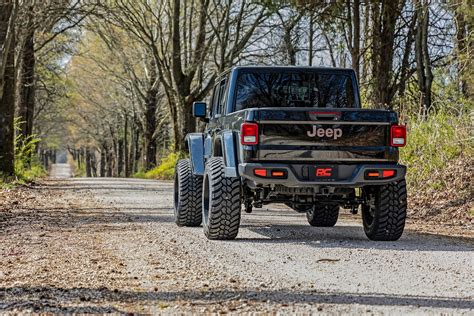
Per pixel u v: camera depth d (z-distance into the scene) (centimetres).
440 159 1919
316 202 1102
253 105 1166
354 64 2595
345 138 1019
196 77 5047
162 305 628
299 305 625
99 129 8512
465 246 1031
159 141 7250
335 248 994
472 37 2209
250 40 4212
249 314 594
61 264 867
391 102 2661
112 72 5722
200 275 783
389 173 1025
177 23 4172
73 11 3634
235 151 1047
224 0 4231
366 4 2566
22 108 3891
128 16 4156
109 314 598
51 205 1792
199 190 1258
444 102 2328
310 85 1177
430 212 1611
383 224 1071
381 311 604
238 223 1067
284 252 954
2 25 2548
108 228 1260
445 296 666
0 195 2073
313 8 2664
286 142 1009
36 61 4162
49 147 12206
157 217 1480
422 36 2672
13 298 664
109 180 3816
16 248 1009
